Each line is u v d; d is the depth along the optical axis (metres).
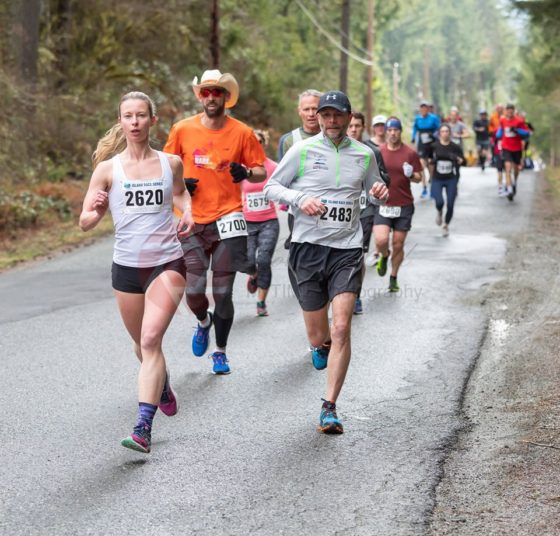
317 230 13.78
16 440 13.29
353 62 140.62
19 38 48.47
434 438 13.32
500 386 15.95
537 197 49.38
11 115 45.56
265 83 80.12
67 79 58.06
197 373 16.94
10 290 25.53
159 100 63.12
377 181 14.09
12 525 10.43
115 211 12.81
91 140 53.59
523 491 11.32
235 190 16.55
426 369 17.14
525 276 26.53
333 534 10.17
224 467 12.20
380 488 11.46
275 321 21.25
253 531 10.25
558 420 13.90
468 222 39.28
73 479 11.80
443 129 34.75
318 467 12.19
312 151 13.79
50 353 18.45
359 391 15.76
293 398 15.33
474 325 20.72
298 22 116.88
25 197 40.38
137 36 63.25
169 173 12.88
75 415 14.43
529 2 44.69
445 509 10.84
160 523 10.47
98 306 23.08
